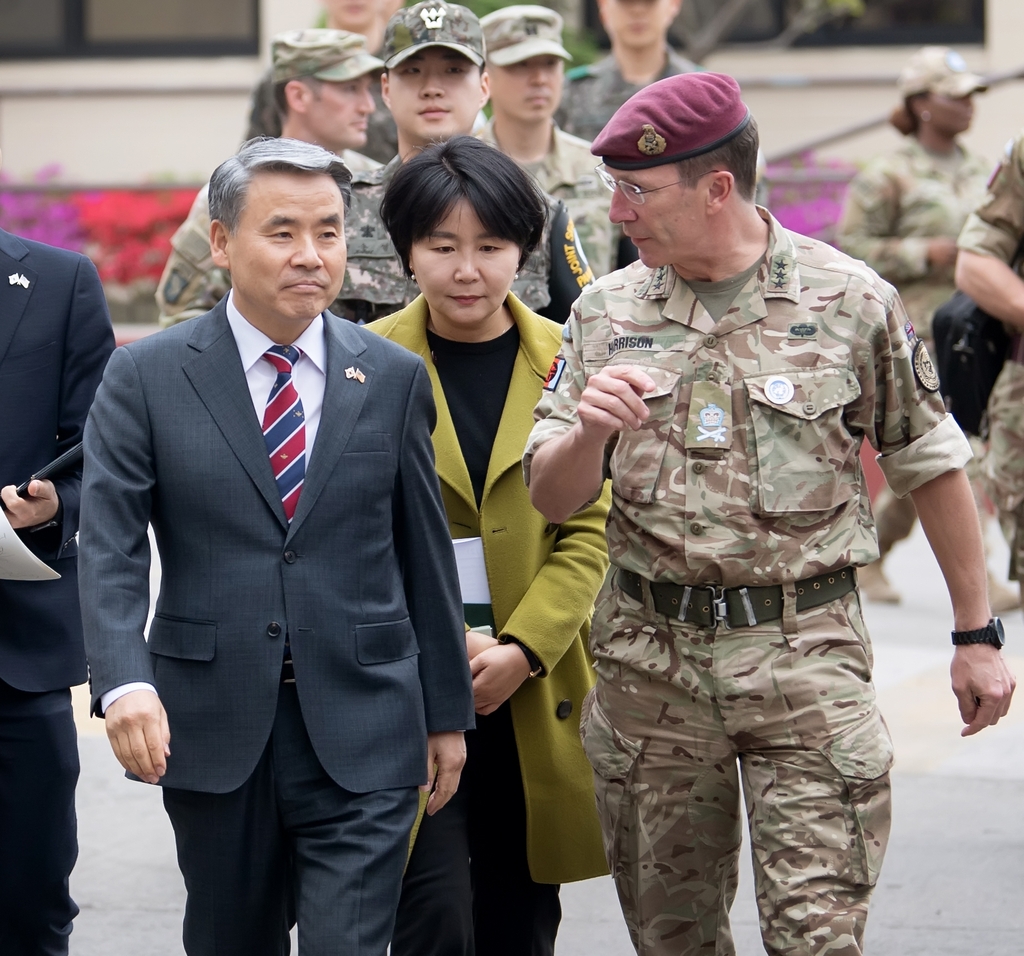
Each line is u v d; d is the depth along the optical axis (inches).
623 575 339.0
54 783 387.9
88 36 1562.5
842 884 319.3
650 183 318.0
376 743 319.9
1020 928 469.4
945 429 332.2
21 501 368.8
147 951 470.0
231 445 317.4
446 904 361.1
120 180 1457.9
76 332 389.4
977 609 339.3
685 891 339.9
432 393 339.0
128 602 309.7
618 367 311.4
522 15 571.8
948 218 831.7
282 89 570.6
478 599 380.2
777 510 320.2
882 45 1494.8
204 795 317.4
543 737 380.8
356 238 451.2
